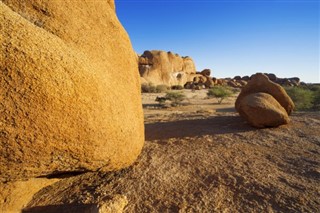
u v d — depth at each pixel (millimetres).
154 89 44812
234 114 12070
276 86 9852
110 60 3461
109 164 2988
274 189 3908
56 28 2873
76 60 2479
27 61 2031
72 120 2277
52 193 3611
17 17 2307
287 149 6008
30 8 2822
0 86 1910
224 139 6934
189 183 4176
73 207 3303
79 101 2316
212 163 5059
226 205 3516
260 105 8164
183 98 27953
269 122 8094
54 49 2311
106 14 3965
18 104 1976
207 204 3533
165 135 7629
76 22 3184
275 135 7266
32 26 2375
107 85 2824
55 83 2146
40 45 2205
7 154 2045
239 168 4789
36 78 2045
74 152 2406
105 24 3799
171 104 24828
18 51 2018
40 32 2373
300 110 17062
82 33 3166
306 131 7699
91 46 3172
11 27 2111
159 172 4555
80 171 2883
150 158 5262
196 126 8969
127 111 3191
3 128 1944
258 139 6910
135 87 4012
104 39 3551
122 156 3131
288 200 3598
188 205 3504
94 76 2584
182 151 5848
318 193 3809
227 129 8227
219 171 4641
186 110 20766
